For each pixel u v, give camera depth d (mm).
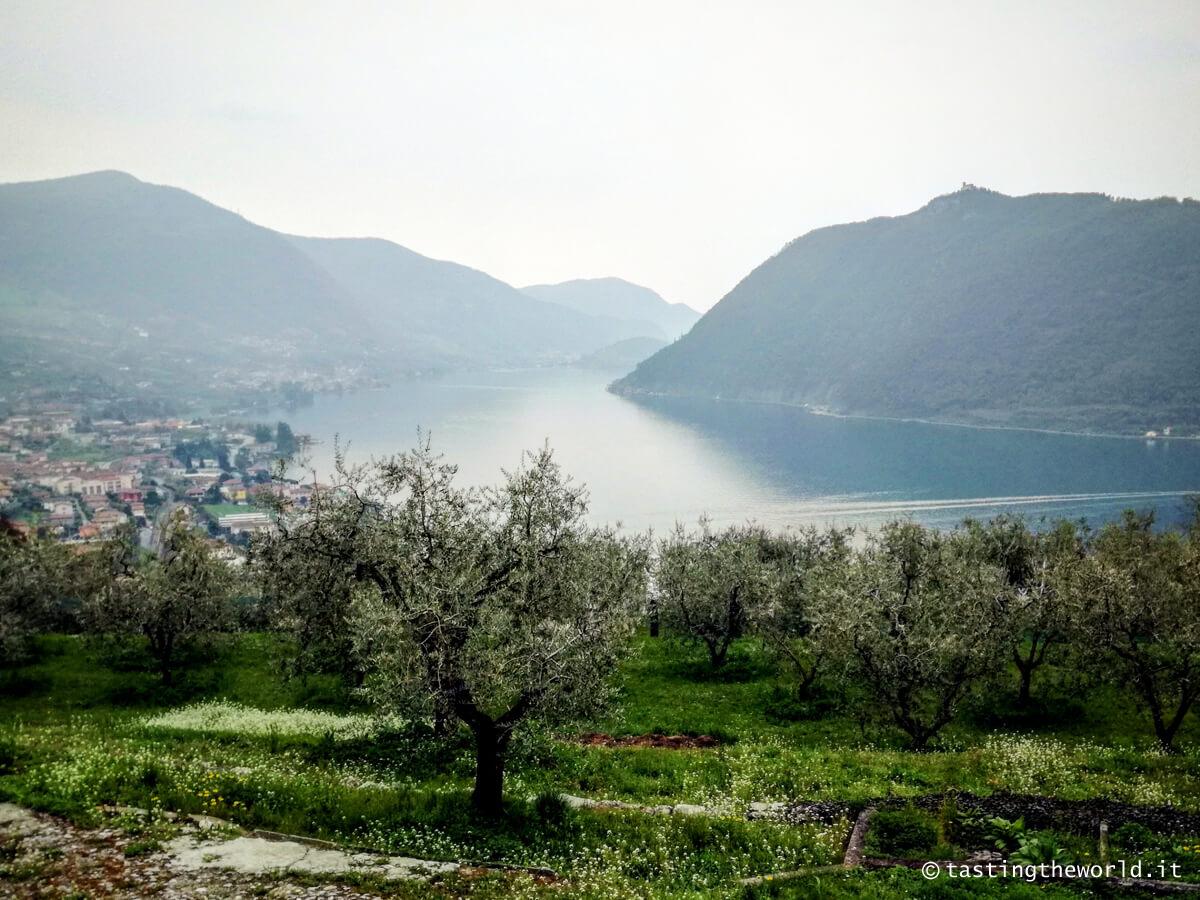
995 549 49719
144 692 37781
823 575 40281
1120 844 18562
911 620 31125
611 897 15609
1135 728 33844
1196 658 29641
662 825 19406
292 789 20031
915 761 26516
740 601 46156
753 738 32031
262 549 27875
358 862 16484
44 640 48062
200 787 19766
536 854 17578
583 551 22312
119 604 39656
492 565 20297
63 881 14945
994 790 23250
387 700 20297
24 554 50250
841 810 21188
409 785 21781
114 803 18719
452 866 16656
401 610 19828
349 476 25391
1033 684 39625
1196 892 15914
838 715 35469
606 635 20406
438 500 21281
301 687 38094
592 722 21172
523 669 18984
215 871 15688
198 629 41969
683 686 41562
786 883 16578
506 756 20938
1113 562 44906
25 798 18328
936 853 18281
